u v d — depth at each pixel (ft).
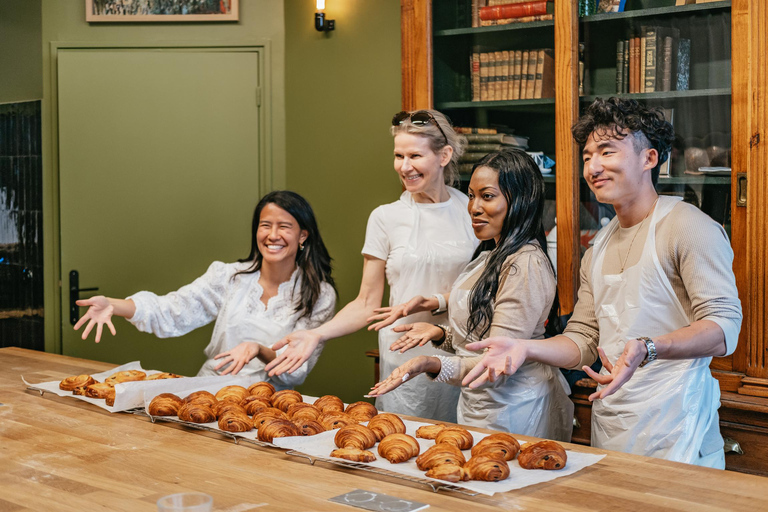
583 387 8.31
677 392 5.81
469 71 9.43
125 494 4.42
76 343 12.37
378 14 11.20
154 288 12.30
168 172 12.23
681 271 5.74
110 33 12.32
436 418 8.04
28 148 12.60
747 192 7.51
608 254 6.24
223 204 12.27
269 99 12.19
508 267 6.23
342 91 11.61
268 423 5.39
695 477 4.64
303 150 12.04
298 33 11.98
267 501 4.30
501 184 6.30
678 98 8.06
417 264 7.87
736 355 7.63
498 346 5.53
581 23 8.64
